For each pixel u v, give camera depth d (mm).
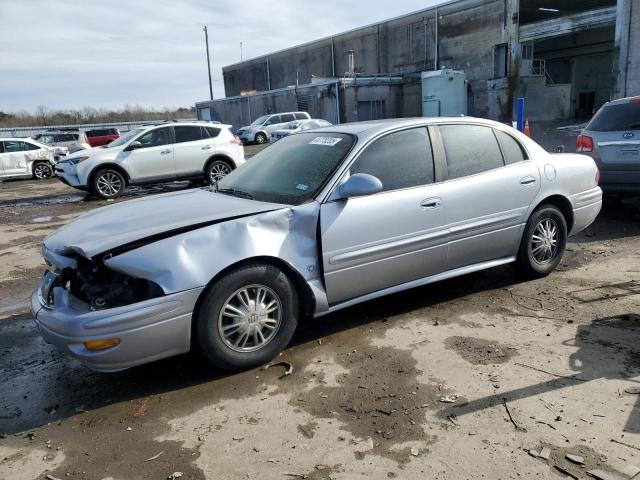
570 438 2730
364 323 4305
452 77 28750
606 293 4656
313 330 4227
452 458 2631
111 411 3242
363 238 3875
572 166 5145
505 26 31594
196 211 3744
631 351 3598
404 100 34688
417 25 38312
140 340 3152
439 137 4383
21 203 13203
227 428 2984
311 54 50125
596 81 37375
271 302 3611
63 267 3412
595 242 6367
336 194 3797
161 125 13031
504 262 4789
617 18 19969
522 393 3162
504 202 4602
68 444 2930
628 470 2475
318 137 4488
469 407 3049
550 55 39562
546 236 5000
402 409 3070
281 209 3629
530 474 2488
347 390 3309
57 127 40688
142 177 12852
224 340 3449
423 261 4223
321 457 2695
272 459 2699
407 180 4133
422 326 4188
